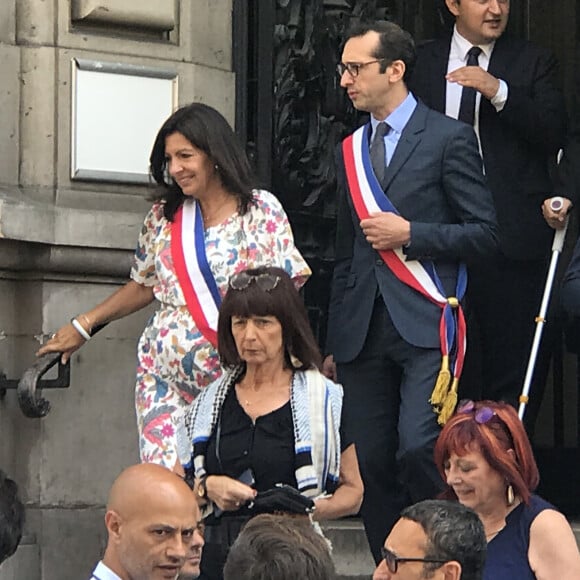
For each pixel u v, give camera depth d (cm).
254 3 782
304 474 579
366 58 688
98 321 685
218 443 587
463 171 684
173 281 648
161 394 649
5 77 719
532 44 787
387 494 701
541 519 543
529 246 773
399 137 691
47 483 715
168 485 486
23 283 719
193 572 493
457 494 546
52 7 726
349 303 697
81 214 717
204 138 640
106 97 734
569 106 961
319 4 811
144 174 739
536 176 777
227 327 593
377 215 678
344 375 702
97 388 727
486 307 777
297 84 798
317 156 811
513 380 784
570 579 538
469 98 773
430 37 891
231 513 579
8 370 715
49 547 714
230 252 644
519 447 543
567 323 782
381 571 470
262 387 591
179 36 753
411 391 678
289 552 416
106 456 728
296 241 805
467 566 465
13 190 720
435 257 680
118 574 488
